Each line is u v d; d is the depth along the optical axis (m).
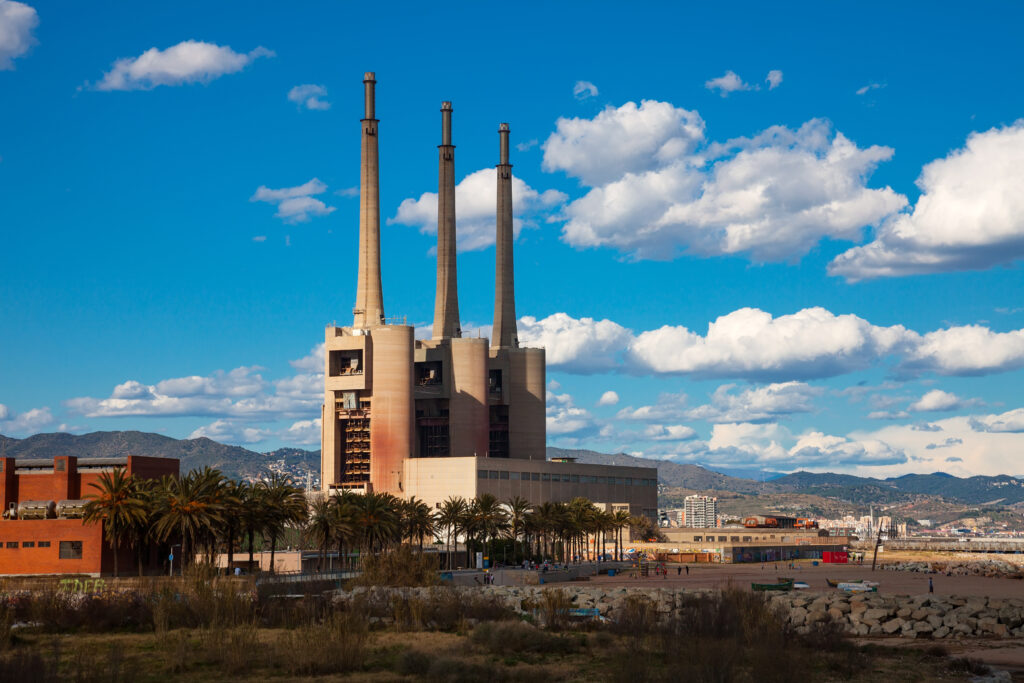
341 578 145.00
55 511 165.62
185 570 119.81
